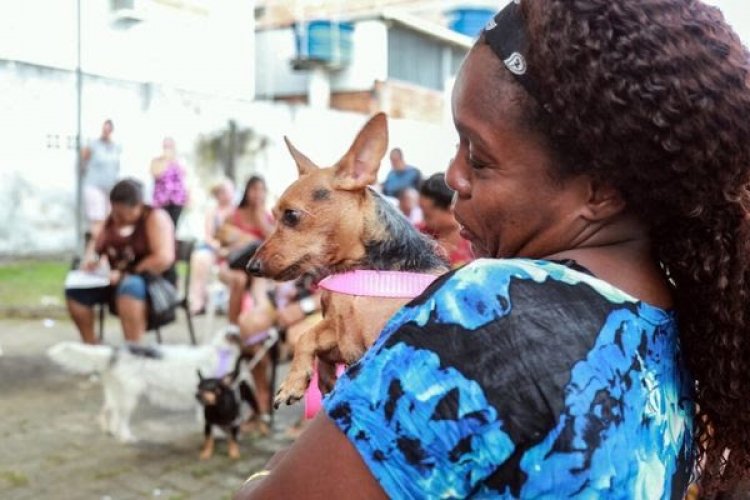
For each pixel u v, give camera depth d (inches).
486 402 33.0
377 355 35.3
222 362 204.8
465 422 33.0
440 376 33.6
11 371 264.2
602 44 34.5
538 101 37.0
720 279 39.1
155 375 201.0
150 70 485.7
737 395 40.6
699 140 34.8
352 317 58.1
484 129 38.8
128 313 240.5
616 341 35.4
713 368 40.6
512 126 38.1
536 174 38.4
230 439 193.9
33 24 424.5
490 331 34.0
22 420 213.8
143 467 184.1
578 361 34.0
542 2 36.6
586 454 33.0
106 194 437.4
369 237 61.2
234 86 539.8
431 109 649.0
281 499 35.4
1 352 289.4
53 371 265.7
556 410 32.9
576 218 38.7
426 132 580.4
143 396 239.8
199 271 344.5
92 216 428.8
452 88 42.0
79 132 438.0
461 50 663.1
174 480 177.6
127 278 244.4
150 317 245.4
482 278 35.7
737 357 40.1
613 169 36.3
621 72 34.3
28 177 439.5
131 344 209.6
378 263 60.9
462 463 33.2
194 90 505.4
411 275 59.1
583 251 39.2
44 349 296.4
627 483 34.3
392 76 613.9
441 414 33.2
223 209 357.7
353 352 58.2
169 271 257.0
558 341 34.1
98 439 201.6
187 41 506.3
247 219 277.1
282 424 219.9
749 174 37.1
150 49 483.8
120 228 250.1
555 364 33.6
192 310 343.0
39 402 230.8
